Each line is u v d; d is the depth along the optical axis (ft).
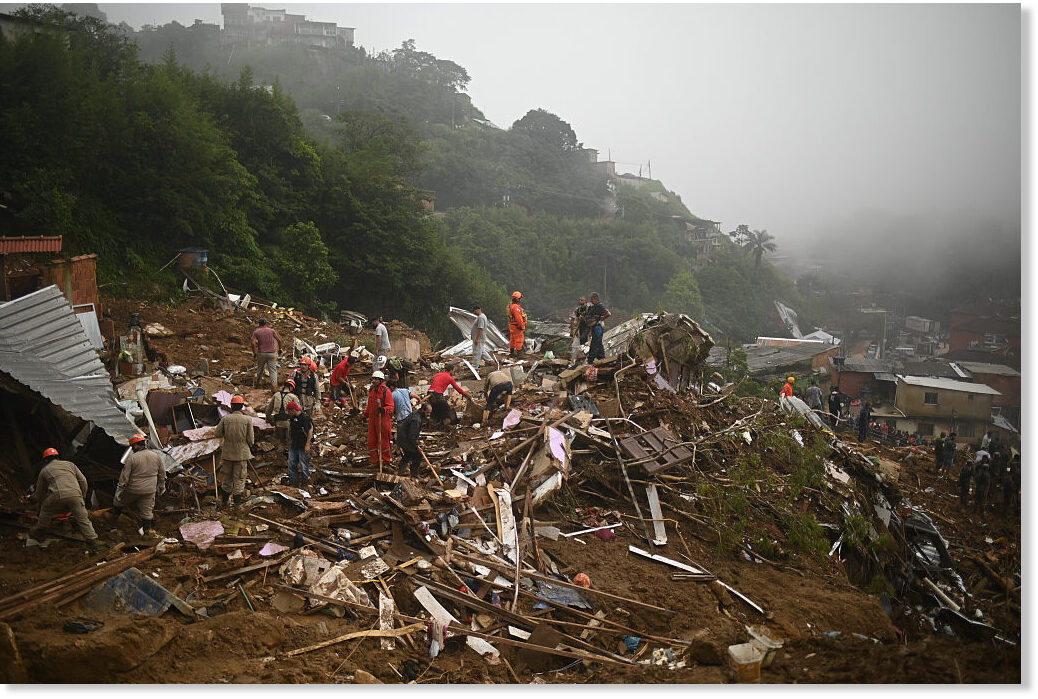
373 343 66.39
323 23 344.49
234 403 30.86
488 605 26.27
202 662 21.58
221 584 25.52
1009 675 22.52
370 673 22.48
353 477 33.88
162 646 21.65
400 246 119.85
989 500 57.41
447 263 131.85
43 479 25.79
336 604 25.07
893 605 38.52
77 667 20.20
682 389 52.29
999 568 45.62
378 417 34.42
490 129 362.33
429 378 52.16
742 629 27.81
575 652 25.20
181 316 67.15
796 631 28.48
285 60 304.09
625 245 270.87
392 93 323.78
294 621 24.13
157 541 27.32
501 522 30.96
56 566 24.80
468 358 57.88
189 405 38.32
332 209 112.06
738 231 345.72
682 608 28.68
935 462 65.51
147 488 27.58
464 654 24.56
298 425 32.73
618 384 45.52
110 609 23.13
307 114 256.32
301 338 66.54
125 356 43.62
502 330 149.59
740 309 279.69
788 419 50.83
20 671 19.72
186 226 82.12
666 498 37.32
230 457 30.25
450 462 36.14
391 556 28.09
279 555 27.37
